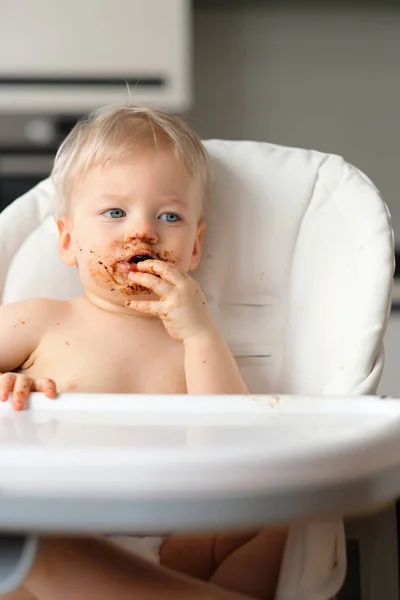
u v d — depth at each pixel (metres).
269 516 0.51
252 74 2.58
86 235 1.00
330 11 2.59
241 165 1.10
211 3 2.54
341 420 0.62
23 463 0.50
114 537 0.75
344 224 1.02
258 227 1.08
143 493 0.49
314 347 0.98
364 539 0.76
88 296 1.04
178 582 0.70
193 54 2.56
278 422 0.61
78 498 0.50
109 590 0.66
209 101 2.58
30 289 1.05
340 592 0.76
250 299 1.07
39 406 0.67
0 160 2.14
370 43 2.61
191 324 0.92
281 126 2.60
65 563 0.66
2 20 2.15
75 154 1.04
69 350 0.99
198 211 1.05
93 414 0.65
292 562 0.71
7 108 2.17
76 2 2.16
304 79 2.60
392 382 2.08
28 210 1.08
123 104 1.16
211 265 1.08
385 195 2.63
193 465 0.50
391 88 2.62
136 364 0.99
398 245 2.55
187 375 0.92
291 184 1.08
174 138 1.04
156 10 2.17
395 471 0.57
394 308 2.10
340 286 0.98
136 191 0.99
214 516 0.50
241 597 0.72
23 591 0.71
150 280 0.93
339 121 2.61
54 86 2.17
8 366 1.00
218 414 0.65
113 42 2.17
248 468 0.51
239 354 1.04
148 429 0.59
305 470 0.52
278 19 2.58
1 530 0.50
